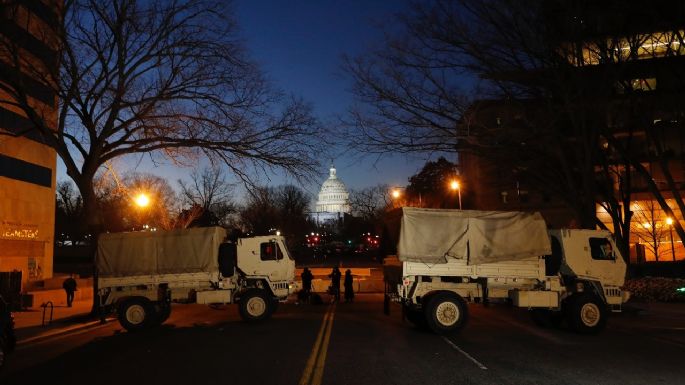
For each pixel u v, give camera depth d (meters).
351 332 16.20
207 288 19.34
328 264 70.75
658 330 16.81
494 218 16.20
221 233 20.17
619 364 11.20
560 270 16.89
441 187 77.38
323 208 162.75
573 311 15.81
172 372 10.66
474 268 16.08
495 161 24.81
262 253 19.81
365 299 31.19
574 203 24.80
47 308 25.30
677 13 21.78
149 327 18.03
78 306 26.20
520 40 21.11
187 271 19.11
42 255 32.53
